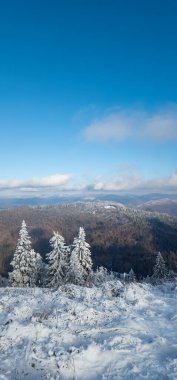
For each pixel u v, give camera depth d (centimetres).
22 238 4056
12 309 1236
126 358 851
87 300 1399
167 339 980
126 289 1545
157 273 5012
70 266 3912
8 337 967
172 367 802
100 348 899
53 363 826
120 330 1026
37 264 4397
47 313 1148
